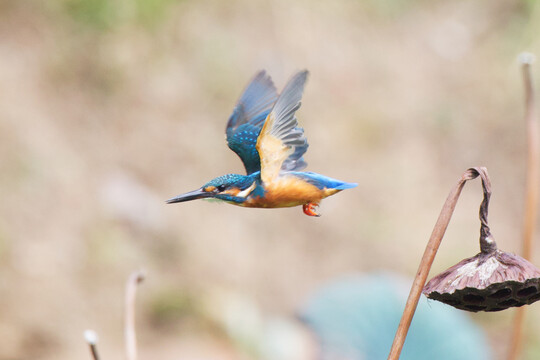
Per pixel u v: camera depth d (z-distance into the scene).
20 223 11.01
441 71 15.48
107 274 11.19
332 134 13.94
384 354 8.12
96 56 12.66
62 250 11.06
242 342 10.83
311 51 14.45
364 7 15.44
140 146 12.38
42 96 12.05
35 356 10.30
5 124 11.52
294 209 12.88
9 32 12.29
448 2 16.44
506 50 15.94
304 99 14.05
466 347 8.12
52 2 12.70
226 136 3.80
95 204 11.62
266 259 12.27
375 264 12.91
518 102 15.38
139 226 11.77
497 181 14.74
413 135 14.56
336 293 8.50
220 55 13.55
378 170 13.88
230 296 11.48
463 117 15.06
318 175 3.49
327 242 12.81
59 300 10.70
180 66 13.27
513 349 5.86
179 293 11.34
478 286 3.08
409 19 15.82
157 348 10.84
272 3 14.46
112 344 10.65
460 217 14.12
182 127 12.80
